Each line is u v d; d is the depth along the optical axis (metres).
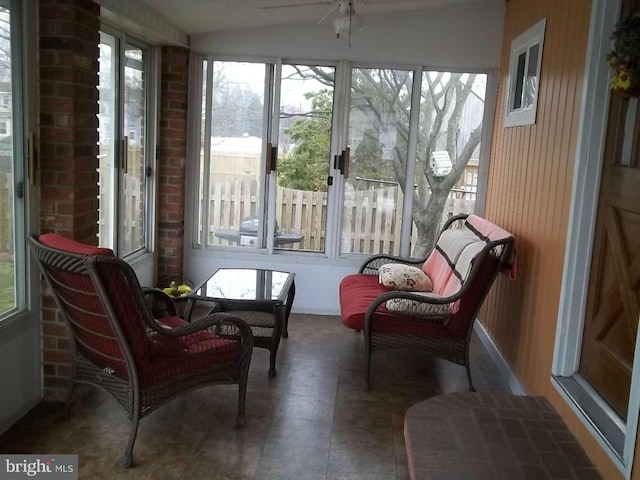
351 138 4.84
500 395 2.83
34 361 3.03
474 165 4.84
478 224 4.08
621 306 2.40
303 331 4.52
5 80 2.68
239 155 4.92
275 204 4.94
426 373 3.80
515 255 3.41
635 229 2.32
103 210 3.88
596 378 2.60
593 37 2.63
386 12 4.57
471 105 4.77
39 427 2.87
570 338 2.79
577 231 2.72
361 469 2.65
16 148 2.79
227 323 2.83
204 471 2.58
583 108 2.68
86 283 2.41
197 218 4.99
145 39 4.32
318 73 4.79
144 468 2.58
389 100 4.79
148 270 4.72
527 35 3.80
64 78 2.85
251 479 2.53
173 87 4.66
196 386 2.81
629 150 2.43
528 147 3.65
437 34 4.65
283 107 4.83
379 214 4.92
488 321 4.34
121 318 2.43
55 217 2.93
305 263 4.95
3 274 2.77
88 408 3.08
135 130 4.39
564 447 2.36
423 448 2.29
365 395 3.42
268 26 4.67
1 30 2.62
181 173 4.80
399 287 3.95
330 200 4.90
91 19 3.02
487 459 2.23
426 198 4.90
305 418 3.10
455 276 3.66
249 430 2.95
